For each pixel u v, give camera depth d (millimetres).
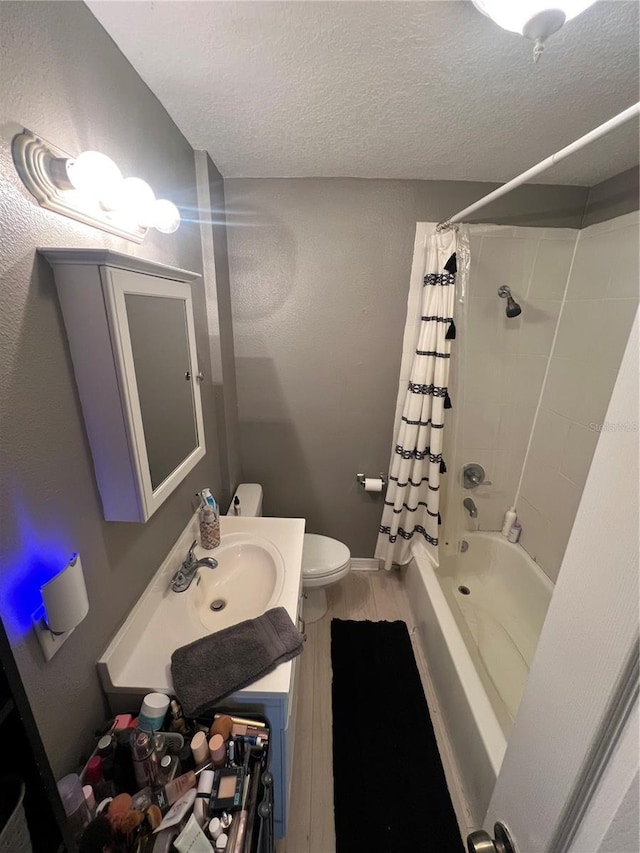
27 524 652
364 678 1706
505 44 891
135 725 856
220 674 928
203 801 751
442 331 1733
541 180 1706
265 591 1276
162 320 964
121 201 789
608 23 824
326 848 1170
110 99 871
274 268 1839
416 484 1977
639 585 345
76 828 713
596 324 1690
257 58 942
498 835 562
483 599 2102
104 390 769
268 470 2207
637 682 350
